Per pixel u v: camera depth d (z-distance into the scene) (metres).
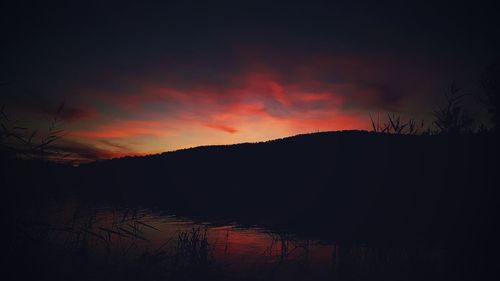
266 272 6.31
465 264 6.52
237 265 6.75
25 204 5.62
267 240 9.14
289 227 11.24
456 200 11.74
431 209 11.69
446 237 8.61
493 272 6.05
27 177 5.65
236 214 14.27
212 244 8.60
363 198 15.12
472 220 9.65
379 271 6.29
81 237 8.35
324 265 6.73
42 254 6.00
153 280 5.81
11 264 5.24
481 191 11.76
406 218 11.16
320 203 15.86
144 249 7.78
